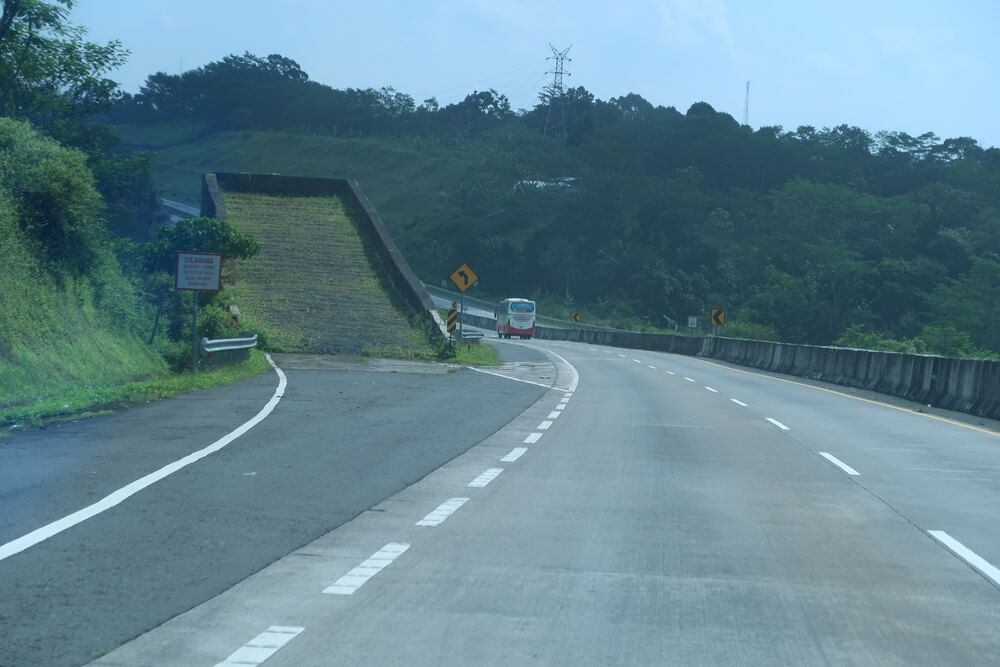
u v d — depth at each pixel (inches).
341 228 2044.8
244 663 211.2
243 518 357.4
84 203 1160.2
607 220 5270.7
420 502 399.5
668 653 224.5
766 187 6584.6
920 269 4279.0
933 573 305.4
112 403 743.1
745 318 4109.3
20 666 206.1
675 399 970.7
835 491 455.2
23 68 1691.7
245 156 7824.8
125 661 210.8
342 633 232.8
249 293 1636.3
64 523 341.7
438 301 4712.1
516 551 319.9
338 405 780.6
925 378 1053.8
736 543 341.1
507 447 575.5
